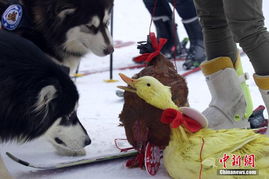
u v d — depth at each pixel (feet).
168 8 17.40
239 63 8.94
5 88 6.81
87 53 11.19
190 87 14.07
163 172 7.43
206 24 8.74
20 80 6.85
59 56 10.54
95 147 8.86
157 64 8.10
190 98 12.67
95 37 10.52
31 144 9.09
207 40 8.86
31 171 7.79
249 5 7.20
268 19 22.93
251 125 9.16
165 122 6.88
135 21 29.66
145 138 7.14
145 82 7.16
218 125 8.57
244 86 8.93
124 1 35.47
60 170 7.80
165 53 17.94
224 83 8.59
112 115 11.55
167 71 7.91
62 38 10.19
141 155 7.59
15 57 6.96
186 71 16.46
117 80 16.14
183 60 18.20
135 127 7.27
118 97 13.62
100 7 10.19
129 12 32.17
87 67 18.71
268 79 7.57
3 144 8.46
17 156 8.45
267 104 7.85
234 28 7.54
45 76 7.02
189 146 6.73
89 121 10.96
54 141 7.96
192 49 16.81
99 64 19.16
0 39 7.06
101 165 7.98
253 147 6.52
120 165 7.91
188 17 16.48
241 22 7.35
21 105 6.94
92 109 12.25
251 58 7.66
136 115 7.26
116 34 26.12
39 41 10.02
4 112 7.00
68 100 7.39
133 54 20.94
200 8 8.70
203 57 16.65
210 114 8.66
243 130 7.01
